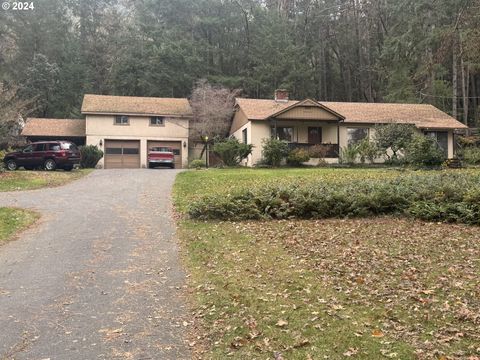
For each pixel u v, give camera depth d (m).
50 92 49.50
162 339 5.40
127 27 54.31
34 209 14.45
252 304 6.26
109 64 53.31
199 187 18.66
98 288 7.27
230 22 52.78
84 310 6.34
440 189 12.95
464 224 11.43
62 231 11.50
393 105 35.41
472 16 23.12
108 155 36.66
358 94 56.09
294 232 10.77
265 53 48.41
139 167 37.00
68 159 27.31
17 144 35.03
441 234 10.24
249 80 47.78
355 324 5.44
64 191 18.70
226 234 10.79
